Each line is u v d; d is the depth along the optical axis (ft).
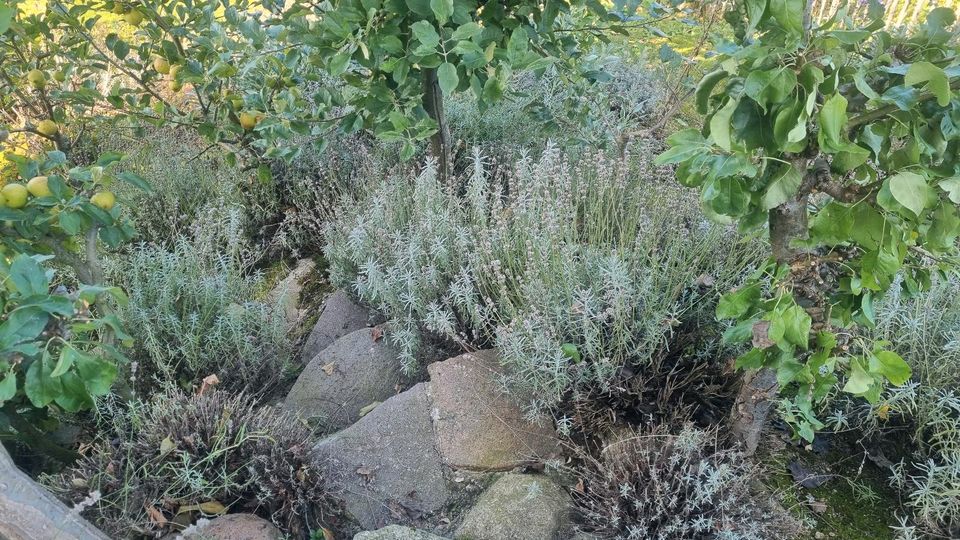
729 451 7.30
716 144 5.45
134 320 9.67
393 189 11.67
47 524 5.51
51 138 12.79
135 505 7.36
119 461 7.56
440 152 12.00
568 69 11.50
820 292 6.43
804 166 5.83
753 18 4.95
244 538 7.02
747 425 7.57
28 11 14.21
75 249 8.41
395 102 10.02
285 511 7.58
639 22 11.63
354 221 11.75
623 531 7.01
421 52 8.09
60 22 12.44
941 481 7.16
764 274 8.54
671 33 18.28
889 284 5.70
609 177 10.79
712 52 11.59
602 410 8.30
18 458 8.02
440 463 8.23
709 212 6.24
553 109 13.82
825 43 4.97
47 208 7.34
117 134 15.74
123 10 11.79
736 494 7.05
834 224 5.71
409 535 7.00
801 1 4.69
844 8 5.56
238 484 7.66
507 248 9.35
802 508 7.47
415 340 9.58
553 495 7.54
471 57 8.58
